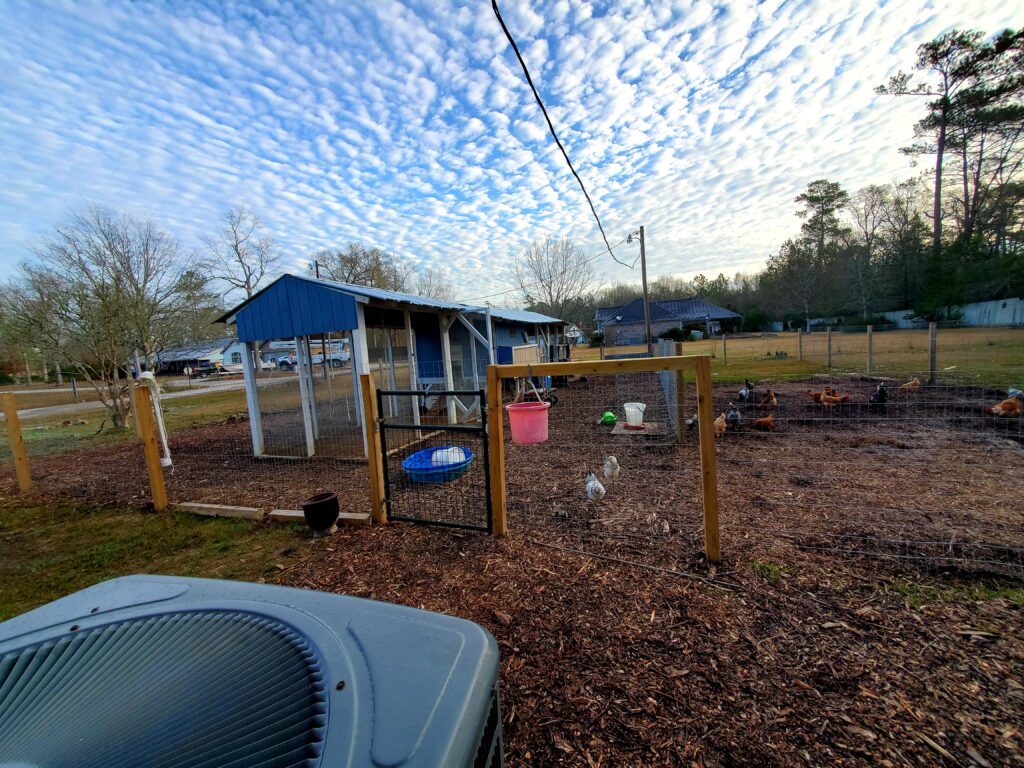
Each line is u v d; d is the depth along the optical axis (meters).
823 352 14.75
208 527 3.77
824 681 1.70
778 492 3.69
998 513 3.07
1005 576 2.31
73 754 0.63
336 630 0.88
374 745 0.62
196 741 0.65
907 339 11.81
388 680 0.75
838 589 2.28
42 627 0.94
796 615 2.09
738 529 3.01
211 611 0.98
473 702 0.71
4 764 0.62
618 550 2.82
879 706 1.58
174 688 0.76
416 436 7.10
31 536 3.81
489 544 3.02
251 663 0.81
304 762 0.60
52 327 9.09
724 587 2.34
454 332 10.48
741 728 1.52
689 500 3.62
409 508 3.78
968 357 10.89
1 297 9.05
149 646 0.87
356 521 3.53
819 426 6.11
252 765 0.61
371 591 2.53
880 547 2.67
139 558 3.27
